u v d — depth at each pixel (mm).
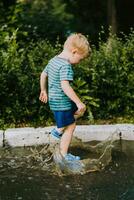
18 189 2957
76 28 8625
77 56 3293
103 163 3340
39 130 3799
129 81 4168
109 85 4145
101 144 3695
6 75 4012
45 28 7414
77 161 3309
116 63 4176
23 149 3691
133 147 3668
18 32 5184
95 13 9117
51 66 3316
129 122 4074
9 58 4125
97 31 8688
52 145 3648
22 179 3111
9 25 5320
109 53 4250
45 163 3381
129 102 4207
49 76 3324
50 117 4105
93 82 4125
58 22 8125
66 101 3279
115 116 4207
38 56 4227
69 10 9141
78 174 3178
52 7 9023
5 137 3758
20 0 6199
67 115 3307
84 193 2877
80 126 3871
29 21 7258
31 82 4062
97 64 4145
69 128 3354
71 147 3650
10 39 4410
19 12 5777
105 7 9055
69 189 2941
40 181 3076
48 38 7230
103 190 2916
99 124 4016
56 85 3283
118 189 2928
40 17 7637
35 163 3389
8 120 4070
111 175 3152
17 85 4047
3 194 2889
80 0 9156
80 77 4098
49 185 3010
